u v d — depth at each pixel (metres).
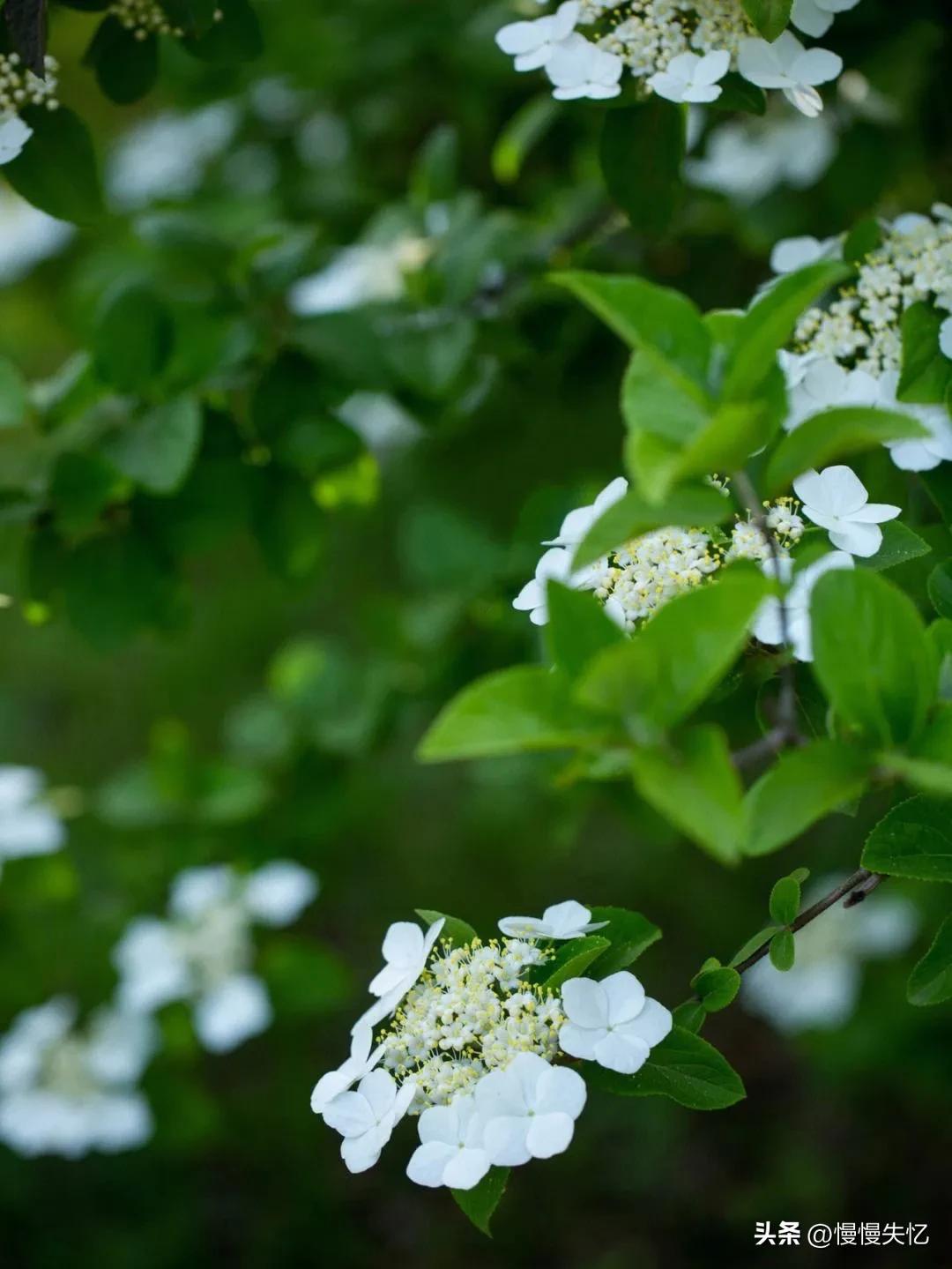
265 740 1.91
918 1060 1.97
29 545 1.41
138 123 2.94
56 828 1.73
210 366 1.41
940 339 1.22
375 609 1.93
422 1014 1.13
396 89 2.10
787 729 1.11
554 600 1.07
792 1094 2.38
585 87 1.22
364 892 2.75
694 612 1.05
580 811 1.89
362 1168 1.11
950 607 1.17
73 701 3.20
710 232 1.82
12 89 1.27
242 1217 2.20
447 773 2.92
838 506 1.15
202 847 1.91
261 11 2.13
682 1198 2.21
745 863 2.63
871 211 1.54
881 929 1.99
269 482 1.43
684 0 1.22
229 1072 2.46
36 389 1.41
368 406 2.23
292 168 2.36
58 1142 1.75
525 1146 1.09
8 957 1.93
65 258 2.83
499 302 1.63
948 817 1.13
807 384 1.22
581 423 2.91
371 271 1.74
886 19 1.42
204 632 3.27
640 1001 1.12
